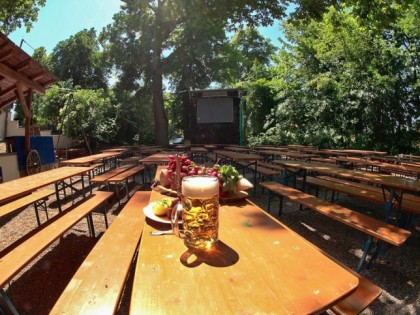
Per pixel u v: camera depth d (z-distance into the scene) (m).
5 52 6.89
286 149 11.10
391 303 2.89
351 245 4.24
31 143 10.25
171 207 2.10
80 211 3.82
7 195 3.49
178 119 24.34
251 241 1.75
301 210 5.95
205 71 21.92
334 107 14.77
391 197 4.03
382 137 13.94
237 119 13.91
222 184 2.68
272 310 1.11
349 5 10.42
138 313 1.10
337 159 7.39
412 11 12.67
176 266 1.45
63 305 1.58
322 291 1.24
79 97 18.94
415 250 4.06
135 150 12.48
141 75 21.80
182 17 17.66
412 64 13.23
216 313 1.10
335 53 14.69
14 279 3.37
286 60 17.34
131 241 2.52
